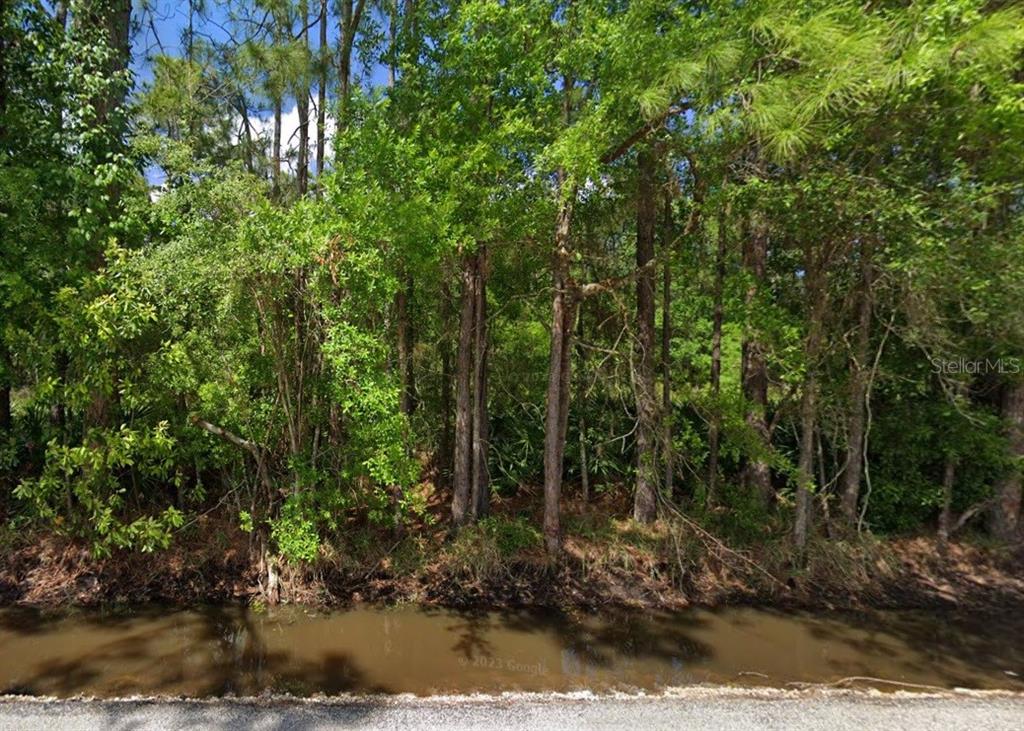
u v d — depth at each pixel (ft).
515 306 26.50
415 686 16.29
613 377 25.43
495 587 22.39
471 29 20.43
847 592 23.13
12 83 19.86
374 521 24.16
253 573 21.63
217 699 11.91
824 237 20.71
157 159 19.39
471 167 19.20
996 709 12.21
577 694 12.71
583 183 19.93
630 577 23.29
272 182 30.07
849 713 11.94
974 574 24.59
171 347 18.45
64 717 11.16
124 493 22.18
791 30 14.38
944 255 17.93
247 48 24.98
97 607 19.74
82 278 18.26
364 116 20.62
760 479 27.27
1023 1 14.78
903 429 25.82
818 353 22.62
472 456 25.14
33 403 20.66
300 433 20.63
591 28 19.26
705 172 20.51
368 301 18.29
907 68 13.41
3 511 21.99
